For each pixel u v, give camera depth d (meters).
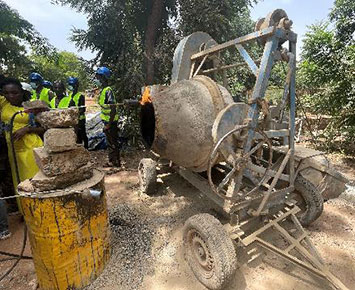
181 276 2.30
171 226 3.00
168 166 4.05
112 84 6.15
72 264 2.06
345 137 5.99
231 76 7.40
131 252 2.54
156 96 2.94
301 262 2.17
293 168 2.74
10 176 3.17
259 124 2.39
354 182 4.38
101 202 2.17
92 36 6.06
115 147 4.96
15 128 2.83
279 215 2.77
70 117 1.92
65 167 1.96
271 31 2.21
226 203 2.43
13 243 2.80
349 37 5.87
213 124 2.29
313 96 6.15
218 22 5.78
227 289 2.14
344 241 2.80
